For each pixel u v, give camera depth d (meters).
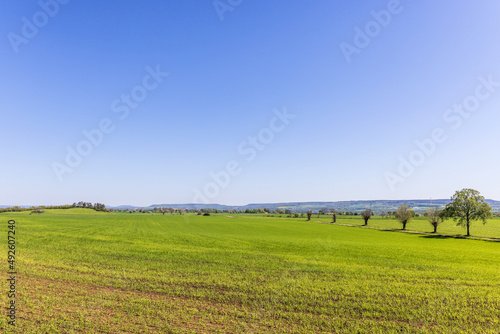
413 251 41.22
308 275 24.50
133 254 31.53
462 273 26.81
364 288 20.88
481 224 111.00
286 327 14.18
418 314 16.25
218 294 18.73
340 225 103.88
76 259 27.70
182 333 13.08
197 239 49.12
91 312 14.95
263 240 50.59
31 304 15.52
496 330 14.37
